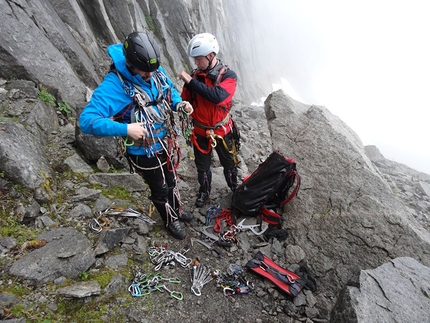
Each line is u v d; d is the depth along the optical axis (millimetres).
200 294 2805
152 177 2896
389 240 3217
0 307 2150
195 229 3562
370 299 2326
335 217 3504
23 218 2799
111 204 3336
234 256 3326
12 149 3008
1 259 2471
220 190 4328
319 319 2811
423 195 6199
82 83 5086
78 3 6855
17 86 3975
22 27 4391
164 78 2646
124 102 2373
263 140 6926
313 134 4309
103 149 3785
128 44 2160
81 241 2783
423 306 2330
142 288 2705
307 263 3291
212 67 3107
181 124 3080
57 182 3355
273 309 2857
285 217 3693
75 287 2443
